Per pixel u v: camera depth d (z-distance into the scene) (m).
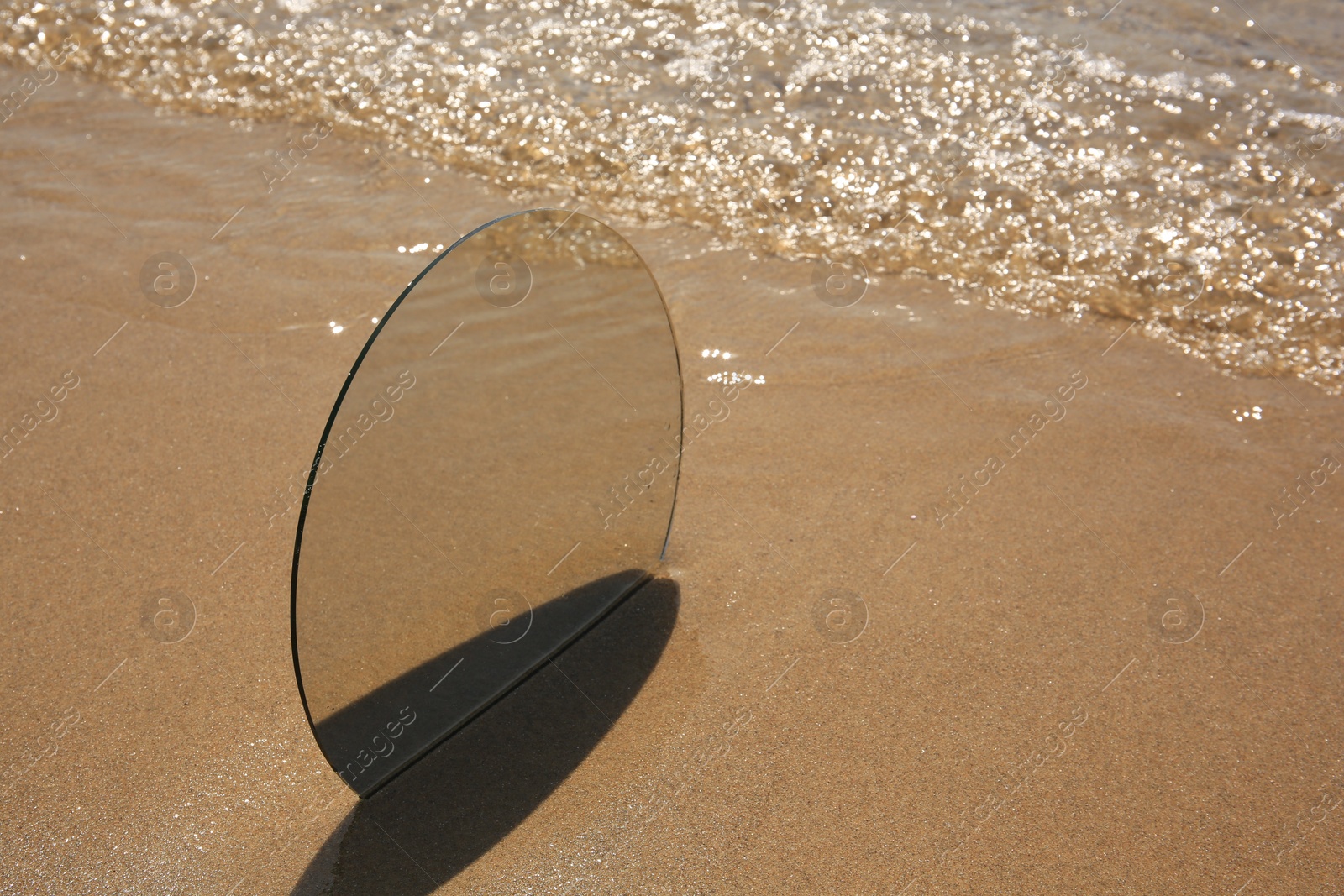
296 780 2.33
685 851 2.19
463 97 5.14
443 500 2.10
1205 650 2.69
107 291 3.98
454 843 2.20
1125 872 2.18
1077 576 2.90
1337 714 2.52
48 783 2.32
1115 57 5.23
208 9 5.82
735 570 2.92
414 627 2.15
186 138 4.98
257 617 2.73
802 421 3.46
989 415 3.47
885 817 2.27
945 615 2.78
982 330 3.87
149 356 3.69
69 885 2.12
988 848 2.21
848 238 4.32
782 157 4.71
